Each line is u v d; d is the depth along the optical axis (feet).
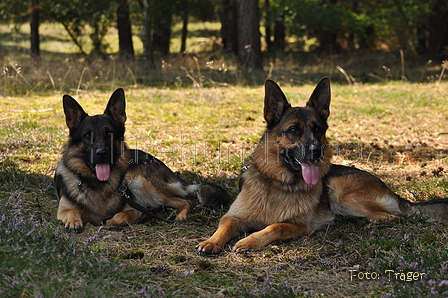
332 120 33.47
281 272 11.98
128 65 55.52
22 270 10.12
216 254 13.12
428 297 9.91
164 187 17.76
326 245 13.87
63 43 96.27
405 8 72.54
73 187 15.39
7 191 17.22
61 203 15.26
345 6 86.94
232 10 76.64
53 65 49.88
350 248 13.29
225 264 12.48
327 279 11.53
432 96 42.14
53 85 40.81
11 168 19.49
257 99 40.52
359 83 51.11
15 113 30.99
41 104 34.58
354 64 68.80
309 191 14.97
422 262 11.64
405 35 75.20
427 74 59.52
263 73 55.98
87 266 11.12
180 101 38.42
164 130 28.76
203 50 92.79
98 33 67.87
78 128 15.62
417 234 13.80
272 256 13.05
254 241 13.46
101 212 15.90
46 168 20.45
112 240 13.74
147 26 60.44
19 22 67.97
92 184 15.57
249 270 12.13
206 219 16.21
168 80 49.34
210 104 37.70
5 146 23.22
